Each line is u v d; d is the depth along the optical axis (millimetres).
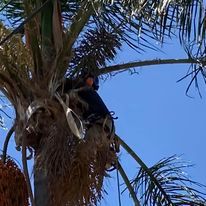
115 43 8125
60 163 6660
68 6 8234
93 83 7504
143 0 6047
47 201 6715
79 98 7039
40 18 7355
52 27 7297
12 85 7043
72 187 6637
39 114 6859
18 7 8320
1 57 7023
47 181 6711
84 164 6699
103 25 8156
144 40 7961
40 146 6840
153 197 7902
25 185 6840
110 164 6973
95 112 7012
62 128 6770
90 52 8109
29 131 6895
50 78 7016
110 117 7043
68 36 7219
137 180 7930
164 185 7949
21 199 6785
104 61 8141
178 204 7891
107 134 6977
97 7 7098
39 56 7125
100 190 6723
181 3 6059
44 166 6695
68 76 7793
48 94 6938
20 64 7051
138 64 7949
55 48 7215
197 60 7445
